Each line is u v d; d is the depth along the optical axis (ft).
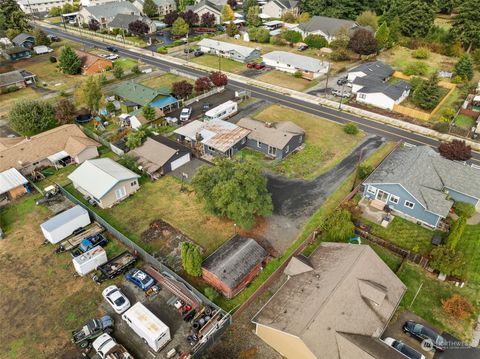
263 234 132.98
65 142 180.24
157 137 182.80
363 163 163.22
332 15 374.84
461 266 113.60
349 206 141.28
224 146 171.94
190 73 279.08
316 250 118.62
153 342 93.35
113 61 306.35
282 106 228.63
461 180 141.18
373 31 327.47
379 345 88.94
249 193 125.29
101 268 117.70
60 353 96.78
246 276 111.86
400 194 137.90
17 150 168.35
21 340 100.01
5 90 252.83
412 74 264.52
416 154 154.51
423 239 130.41
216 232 134.82
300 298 98.99
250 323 103.45
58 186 154.81
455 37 306.55
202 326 100.07
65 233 131.64
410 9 329.31
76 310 107.65
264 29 341.21
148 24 376.27
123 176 150.71
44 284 115.65
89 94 207.21
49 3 495.00
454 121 207.92
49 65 303.68
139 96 220.43
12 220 142.10
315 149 183.11
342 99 237.45
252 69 287.89
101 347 93.91
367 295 97.30
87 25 402.52
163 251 127.34
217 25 399.85
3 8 362.74
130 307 106.11
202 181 132.67
